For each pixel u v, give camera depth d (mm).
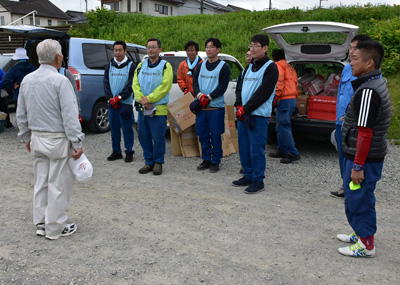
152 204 4203
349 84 4102
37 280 2715
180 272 2848
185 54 6855
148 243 3301
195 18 18578
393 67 9828
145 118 5203
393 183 5012
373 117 2754
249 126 4430
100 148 6711
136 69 5316
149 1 38969
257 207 4176
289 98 5715
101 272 2830
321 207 4211
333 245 3332
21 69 7215
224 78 5184
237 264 2975
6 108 8109
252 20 16703
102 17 18312
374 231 3062
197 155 6344
